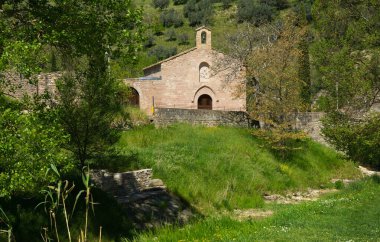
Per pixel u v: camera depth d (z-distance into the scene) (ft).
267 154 97.19
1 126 30.66
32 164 31.22
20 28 39.96
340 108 80.84
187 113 105.29
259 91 111.34
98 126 55.06
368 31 77.05
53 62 54.80
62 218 41.70
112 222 47.16
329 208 53.16
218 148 88.53
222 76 145.07
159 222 54.24
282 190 83.20
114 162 67.26
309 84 133.90
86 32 40.68
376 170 118.62
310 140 118.42
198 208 63.67
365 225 42.73
